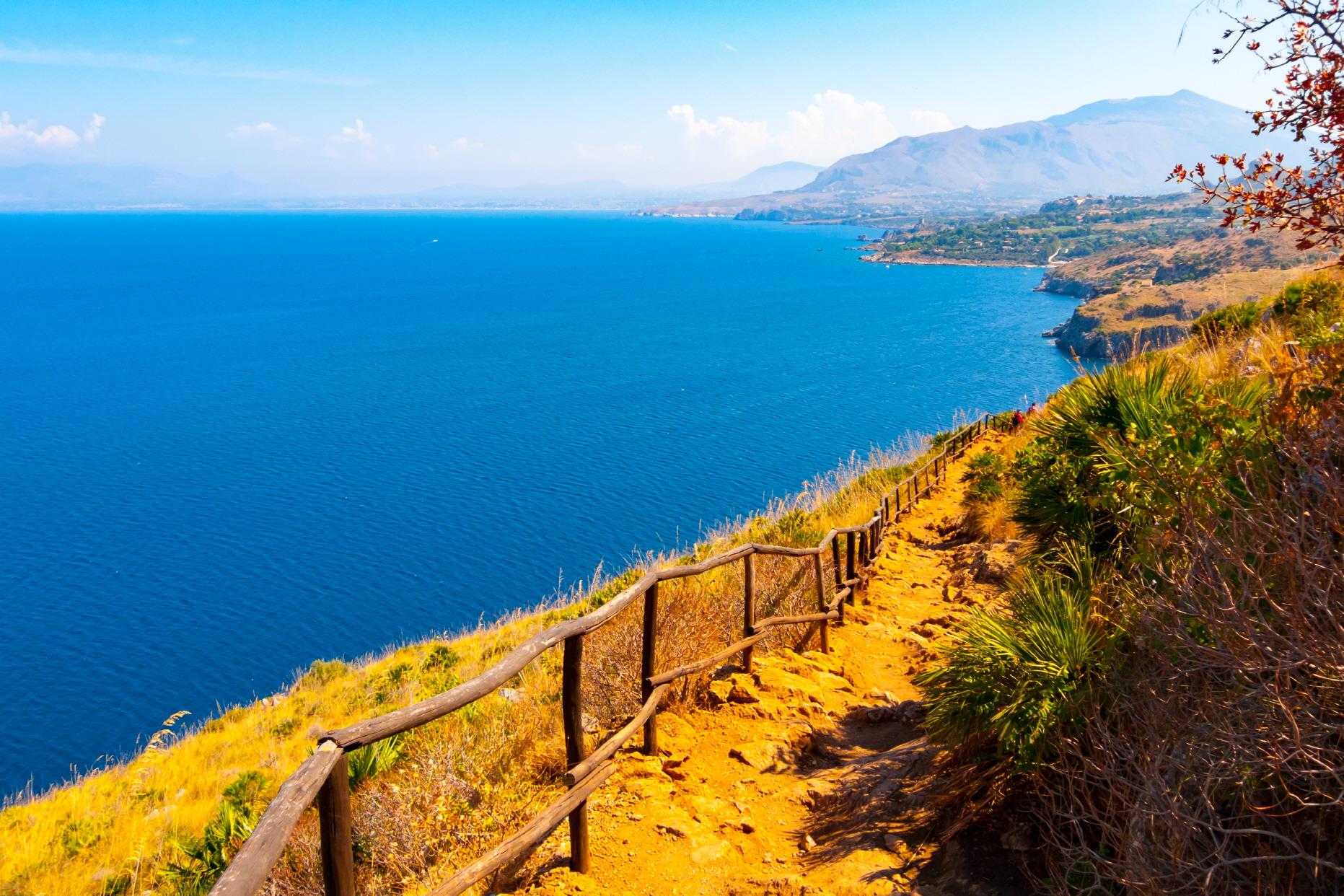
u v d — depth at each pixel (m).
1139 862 2.67
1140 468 4.64
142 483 84.00
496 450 93.19
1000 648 4.39
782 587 8.98
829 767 5.70
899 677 8.00
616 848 4.57
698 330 187.62
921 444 30.36
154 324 194.88
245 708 19.44
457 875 3.44
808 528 15.46
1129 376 6.91
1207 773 2.67
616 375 136.75
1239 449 3.80
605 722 6.23
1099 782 3.38
